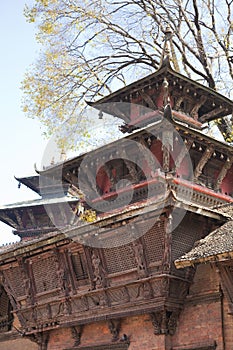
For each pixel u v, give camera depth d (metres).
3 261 19.52
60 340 18.67
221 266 14.40
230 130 28.91
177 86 20.41
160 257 15.60
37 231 33.84
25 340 21.12
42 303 18.64
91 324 17.78
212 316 15.32
